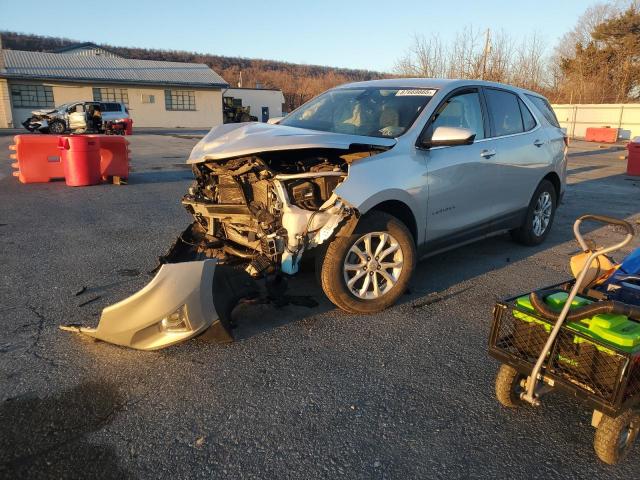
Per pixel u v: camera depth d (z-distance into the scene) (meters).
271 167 3.92
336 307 4.37
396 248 4.26
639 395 2.42
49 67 37.31
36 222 7.23
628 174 14.03
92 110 27.55
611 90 43.91
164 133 30.94
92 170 10.45
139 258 5.61
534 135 5.95
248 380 3.24
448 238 4.86
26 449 2.58
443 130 4.23
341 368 3.41
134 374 3.29
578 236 2.72
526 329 2.71
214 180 4.50
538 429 2.84
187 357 3.51
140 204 8.64
